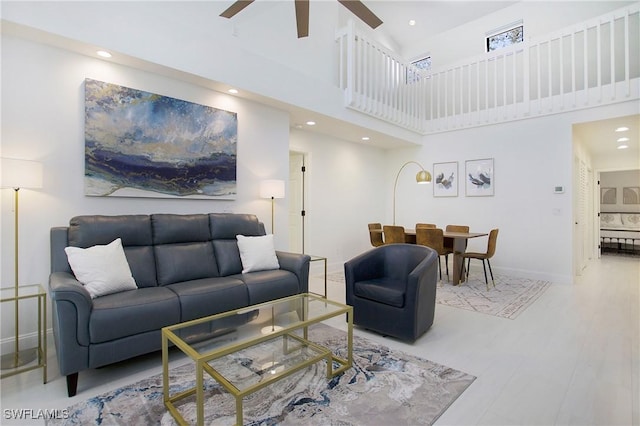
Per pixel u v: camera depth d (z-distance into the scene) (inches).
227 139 144.9
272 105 161.2
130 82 117.6
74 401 73.6
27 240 98.3
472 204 235.6
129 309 83.9
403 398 74.9
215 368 74.8
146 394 76.4
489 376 84.8
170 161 127.3
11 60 95.6
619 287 181.6
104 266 93.4
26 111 98.0
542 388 79.3
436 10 254.8
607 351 99.5
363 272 123.8
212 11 139.1
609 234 334.0
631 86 173.8
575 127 199.2
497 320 127.7
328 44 197.2
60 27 95.8
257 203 158.9
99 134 110.4
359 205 257.9
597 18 182.2
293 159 225.0
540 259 206.1
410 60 300.8
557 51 221.6
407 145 262.5
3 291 90.1
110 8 105.0
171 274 111.9
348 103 189.2
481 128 230.4
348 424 66.1
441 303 151.0
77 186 107.1
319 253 225.8
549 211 202.7
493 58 221.5
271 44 164.4
